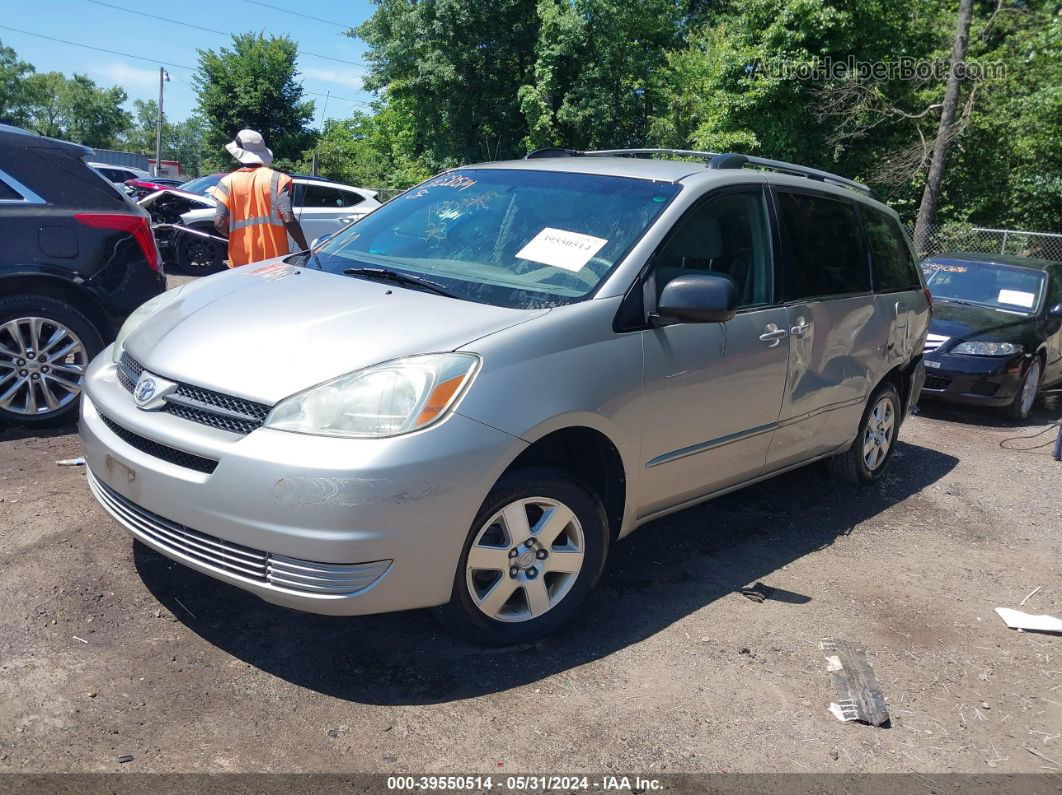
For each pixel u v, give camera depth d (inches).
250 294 137.7
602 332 130.3
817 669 132.0
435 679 119.2
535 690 119.2
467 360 115.0
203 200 558.3
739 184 163.5
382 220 169.9
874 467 220.8
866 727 118.7
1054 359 350.6
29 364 196.5
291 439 106.5
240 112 1649.9
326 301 130.8
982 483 240.7
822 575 167.6
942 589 166.9
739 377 154.3
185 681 113.7
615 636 136.0
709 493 161.0
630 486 137.9
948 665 138.1
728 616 146.5
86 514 157.2
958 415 331.0
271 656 121.1
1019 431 313.0
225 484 107.3
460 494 111.0
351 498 104.3
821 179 198.7
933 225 731.4
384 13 1023.0
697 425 147.8
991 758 114.8
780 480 222.8
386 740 106.0
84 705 106.8
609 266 138.4
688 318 134.8
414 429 108.5
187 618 128.3
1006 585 172.1
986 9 856.3
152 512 116.0
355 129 1878.7
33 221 192.2
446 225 159.2
